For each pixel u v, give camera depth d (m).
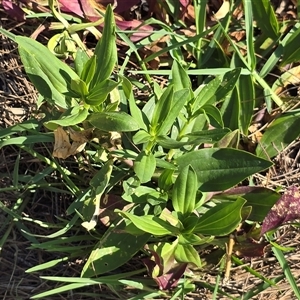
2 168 0.48
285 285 0.48
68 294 0.47
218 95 0.40
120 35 0.47
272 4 0.53
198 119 0.44
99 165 0.46
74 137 0.39
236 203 0.38
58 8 0.48
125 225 0.42
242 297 0.46
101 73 0.36
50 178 0.47
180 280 0.45
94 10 0.48
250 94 0.47
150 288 0.45
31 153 0.44
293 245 0.48
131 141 0.43
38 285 0.47
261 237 0.47
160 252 0.40
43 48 0.37
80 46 0.46
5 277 0.47
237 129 0.43
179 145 0.37
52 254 0.48
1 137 0.44
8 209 0.45
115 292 0.44
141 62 0.47
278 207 0.42
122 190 0.46
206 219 0.40
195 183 0.38
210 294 0.47
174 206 0.40
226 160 0.41
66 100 0.39
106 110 0.38
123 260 0.43
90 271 0.43
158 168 0.43
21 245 0.48
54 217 0.48
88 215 0.41
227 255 0.43
